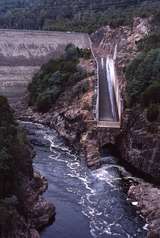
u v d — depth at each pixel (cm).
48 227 6962
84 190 8406
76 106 12700
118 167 9775
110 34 19362
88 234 6819
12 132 7494
